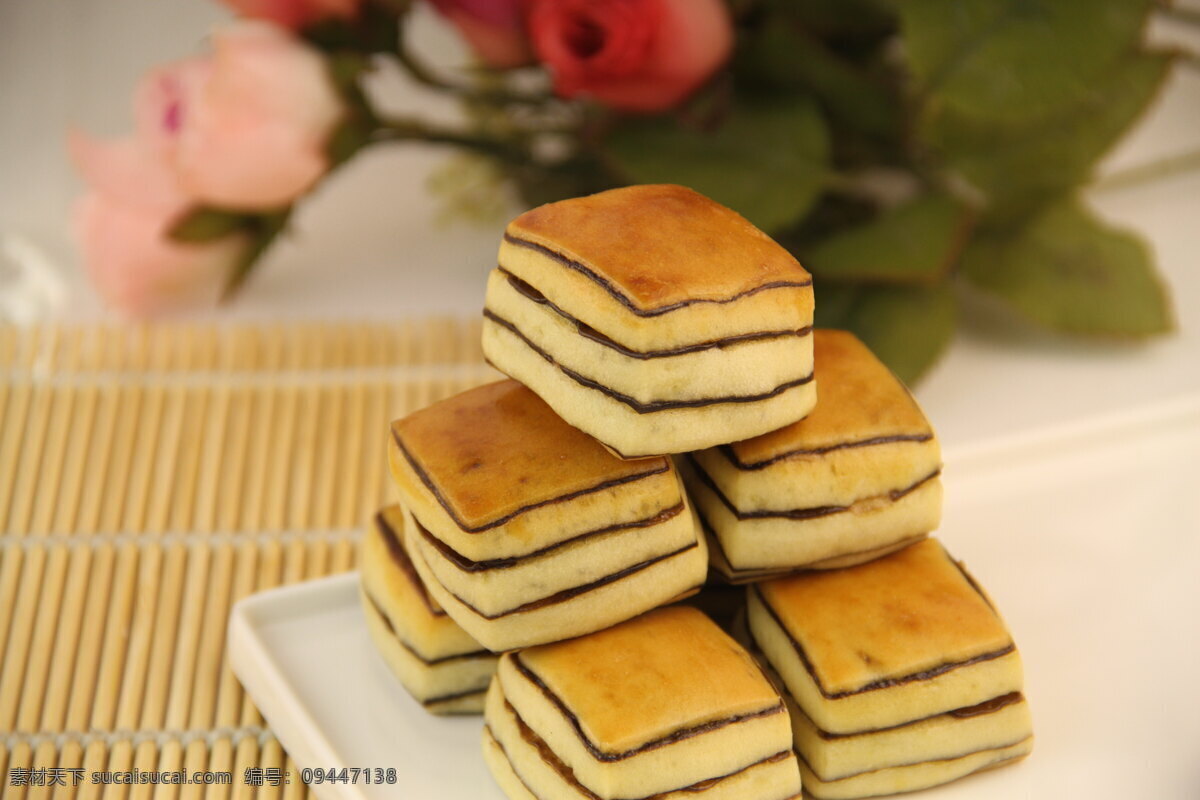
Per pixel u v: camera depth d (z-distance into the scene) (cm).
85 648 42
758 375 36
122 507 45
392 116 53
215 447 47
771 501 37
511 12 47
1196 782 38
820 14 48
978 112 45
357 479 46
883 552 38
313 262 52
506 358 37
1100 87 46
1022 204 48
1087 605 41
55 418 47
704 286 35
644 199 37
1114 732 38
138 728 41
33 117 56
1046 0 45
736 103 48
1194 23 53
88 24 59
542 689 36
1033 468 44
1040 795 37
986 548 42
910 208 48
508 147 50
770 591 38
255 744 40
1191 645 40
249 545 44
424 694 39
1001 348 49
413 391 48
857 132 49
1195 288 50
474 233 53
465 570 36
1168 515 43
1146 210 53
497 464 36
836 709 36
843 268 46
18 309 50
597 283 35
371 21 48
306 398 48
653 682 36
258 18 47
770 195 46
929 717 37
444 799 38
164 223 48
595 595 36
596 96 46
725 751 36
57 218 53
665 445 35
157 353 49
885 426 38
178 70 48
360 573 41
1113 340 49
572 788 36
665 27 45
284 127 47
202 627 43
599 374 35
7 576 44
